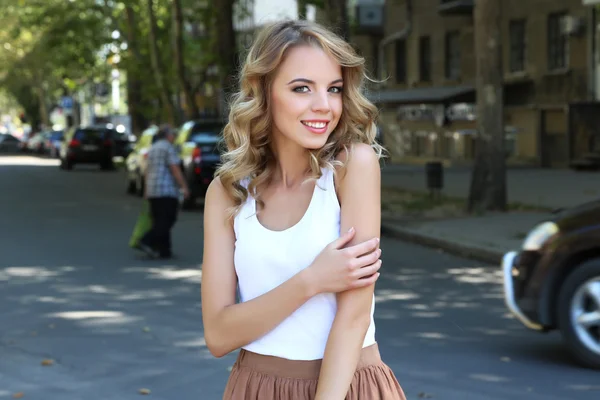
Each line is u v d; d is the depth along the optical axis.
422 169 36.31
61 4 42.72
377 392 2.43
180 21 35.69
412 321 9.16
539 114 35.28
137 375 7.02
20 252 14.56
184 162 22.67
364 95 2.55
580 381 6.86
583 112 32.62
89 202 25.16
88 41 43.31
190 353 7.71
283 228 2.46
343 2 24.31
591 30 33.09
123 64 41.88
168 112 38.50
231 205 2.53
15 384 6.81
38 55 65.69
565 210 7.91
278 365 2.41
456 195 23.95
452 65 41.91
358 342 2.35
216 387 6.68
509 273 7.85
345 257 2.32
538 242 7.66
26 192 29.11
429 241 15.76
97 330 8.65
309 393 2.39
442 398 6.37
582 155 32.69
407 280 11.96
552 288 7.53
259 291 2.45
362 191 2.40
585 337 7.30
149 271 12.52
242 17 43.34
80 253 14.45
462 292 10.99
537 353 7.75
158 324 8.92
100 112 85.94
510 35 37.47
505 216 18.53
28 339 8.29
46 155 71.69
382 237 17.16
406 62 45.06
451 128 41.00
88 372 7.12
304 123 2.42
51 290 10.94
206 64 34.66
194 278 11.89
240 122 2.49
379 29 46.72
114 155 50.75
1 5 61.06
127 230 17.92
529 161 35.81
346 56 2.45
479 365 7.32
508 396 6.42
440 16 42.16
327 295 2.39
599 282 7.23
